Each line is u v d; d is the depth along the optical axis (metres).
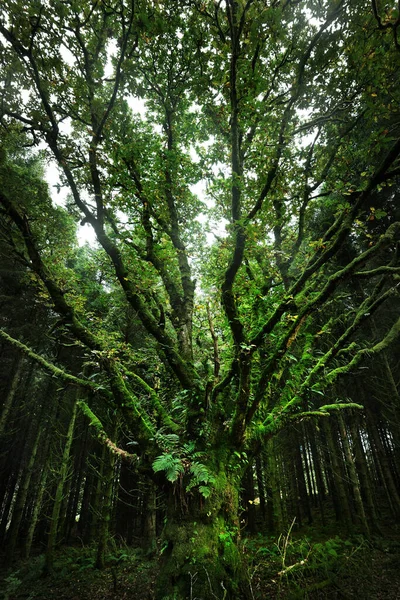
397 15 3.29
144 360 6.59
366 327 10.56
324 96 5.33
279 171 5.01
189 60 5.54
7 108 5.05
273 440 11.22
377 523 10.74
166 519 4.58
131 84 5.38
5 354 13.01
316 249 5.05
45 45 4.78
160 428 5.12
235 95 4.48
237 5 4.29
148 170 5.75
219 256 7.07
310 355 6.15
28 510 17.41
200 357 6.95
